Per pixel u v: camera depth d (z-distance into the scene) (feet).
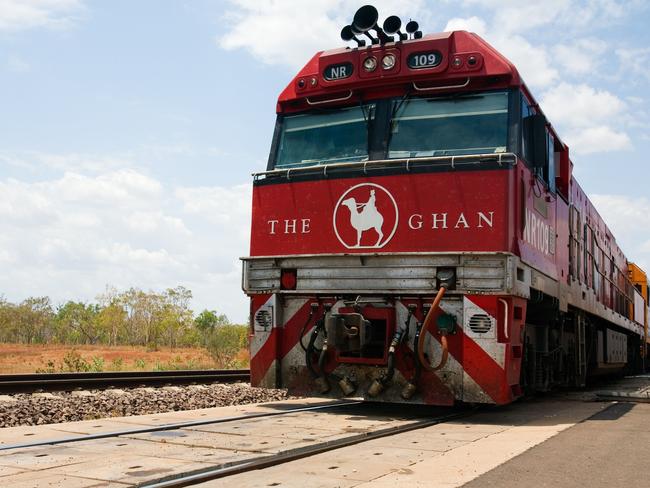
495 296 28.86
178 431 24.90
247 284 33.83
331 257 31.65
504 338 28.81
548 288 36.45
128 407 36.17
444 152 30.96
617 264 70.44
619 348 71.31
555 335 41.68
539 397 42.93
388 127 32.14
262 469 18.52
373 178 31.27
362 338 29.89
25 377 46.32
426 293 29.76
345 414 31.71
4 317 195.83
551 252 37.55
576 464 18.76
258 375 33.42
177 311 210.38
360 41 33.63
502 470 17.97
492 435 25.25
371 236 30.94
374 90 32.89
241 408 34.42
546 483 16.42
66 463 18.47
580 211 48.67
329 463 19.36
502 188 29.09
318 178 32.42
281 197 33.27
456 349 29.68
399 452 21.25
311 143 33.86
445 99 31.71
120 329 205.16
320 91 33.65
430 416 31.50
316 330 31.83
